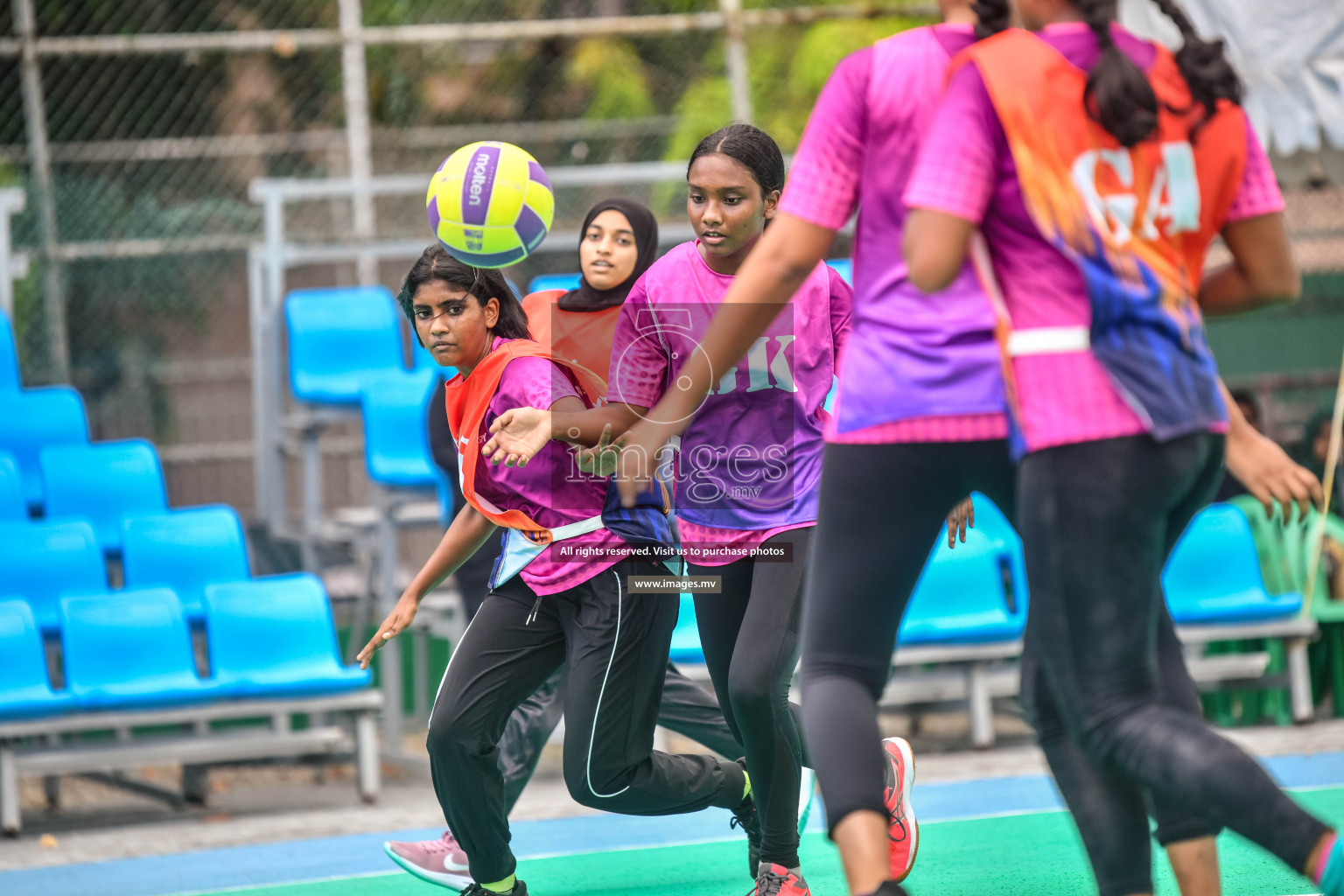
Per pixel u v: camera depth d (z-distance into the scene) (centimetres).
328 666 2422
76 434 3042
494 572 1359
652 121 3972
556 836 1958
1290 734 2552
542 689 1694
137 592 2409
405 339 3272
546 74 4853
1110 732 871
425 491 2836
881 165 953
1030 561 881
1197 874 1004
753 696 1280
